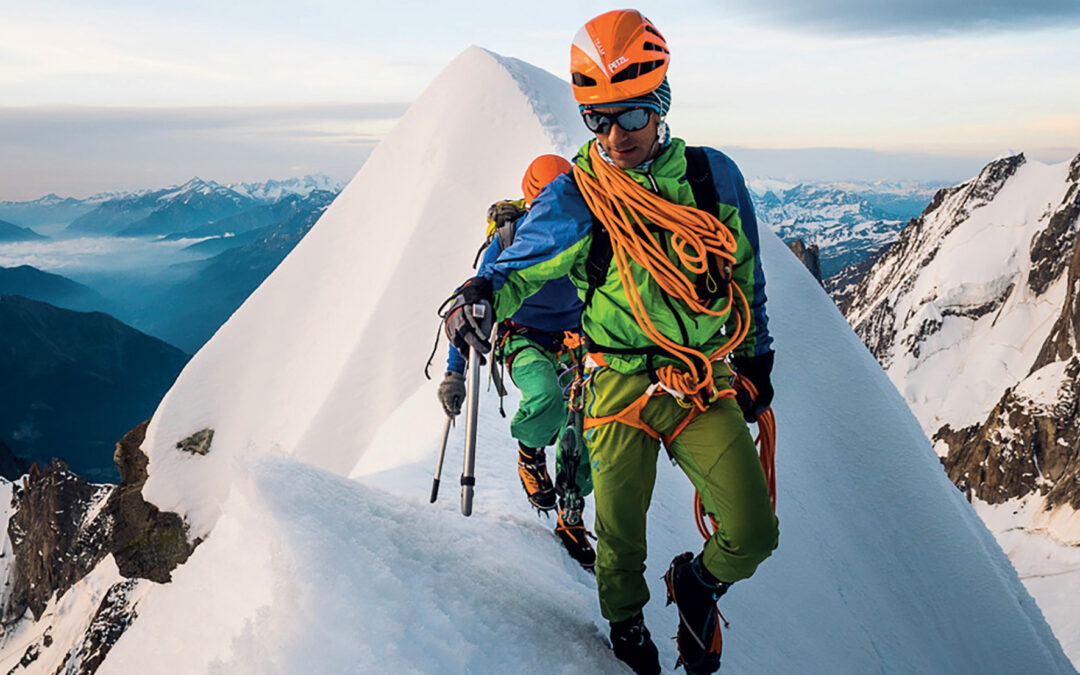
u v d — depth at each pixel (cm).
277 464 259
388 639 195
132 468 2297
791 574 446
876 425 574
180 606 237
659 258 218
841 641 415
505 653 221
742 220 236
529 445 365
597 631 271
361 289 2277
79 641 7050
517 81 2247
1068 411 13688
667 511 419
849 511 538
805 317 636
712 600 239
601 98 213
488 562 279
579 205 226
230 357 2428
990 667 484
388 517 272
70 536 11038
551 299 371
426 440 512
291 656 181
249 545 228
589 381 244
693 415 231
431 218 2080
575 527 345
